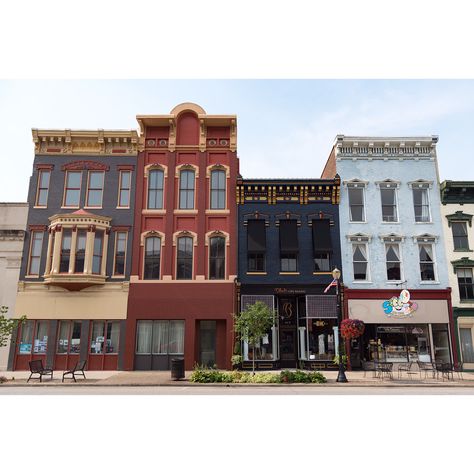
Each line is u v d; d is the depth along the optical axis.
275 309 25.73
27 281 25.91
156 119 27.77
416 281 26.19
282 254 26.61
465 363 25.45
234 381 20.12
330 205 27.12
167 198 27.17
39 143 27.75
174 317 25.55
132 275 26.06
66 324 25.73
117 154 27.70
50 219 26.30
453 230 27.06
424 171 27.77
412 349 25.56
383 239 26.62
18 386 19.08
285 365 25.86
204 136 27.95
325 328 25.70
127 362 25.00
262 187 27.09
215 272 26.47
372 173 27.70
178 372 20.91
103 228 26.36
